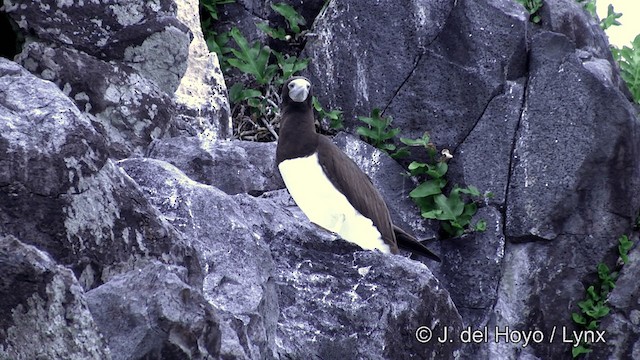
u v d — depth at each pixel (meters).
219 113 13.67
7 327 6.89
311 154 11.54
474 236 15.24
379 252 10.83
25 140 7.56
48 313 6.99
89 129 7.88
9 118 7.65
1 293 6.88
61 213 7.59
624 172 15.28
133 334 7.23
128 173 9.80
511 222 15.24
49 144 7.62
